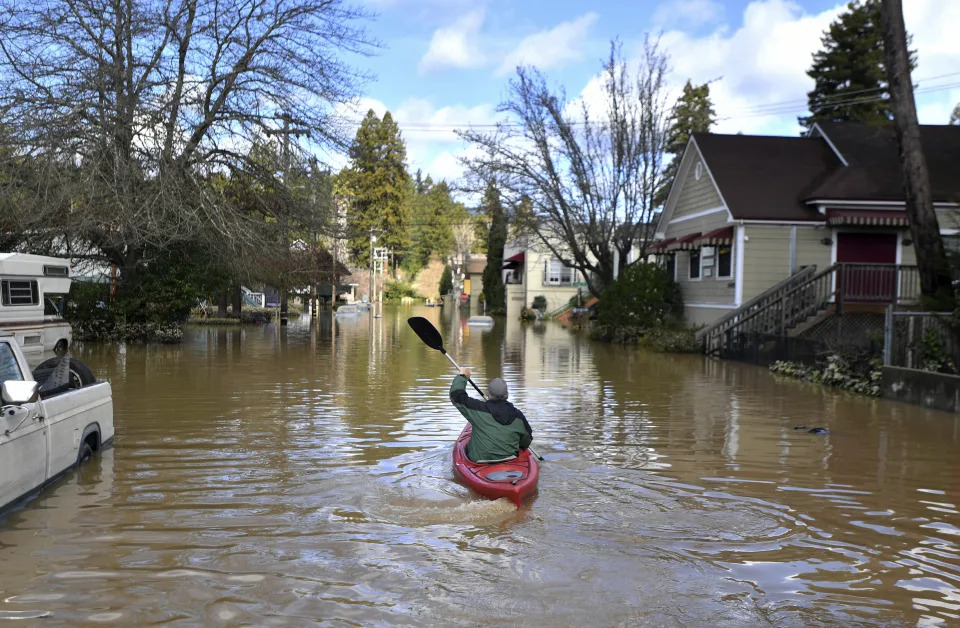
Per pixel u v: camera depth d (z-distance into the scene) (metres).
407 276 107.62
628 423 11.77
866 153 25.91
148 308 24.00
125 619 4.75
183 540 6.14
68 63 21.48
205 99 23.09
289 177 23.95
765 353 20.28
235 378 16.28
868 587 5.46
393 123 86.06
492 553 5.98
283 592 5.19
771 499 7.62
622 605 5.09
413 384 15.80
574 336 33.03
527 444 8.53
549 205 35.62
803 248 24.48
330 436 10.30
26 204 19.56
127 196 20.20
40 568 5.51
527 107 34.41
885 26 16.61
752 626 4.82
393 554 5.93
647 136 34.78
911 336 14.82
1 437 6.25
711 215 27.20
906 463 9.20
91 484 7.68
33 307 15.80
